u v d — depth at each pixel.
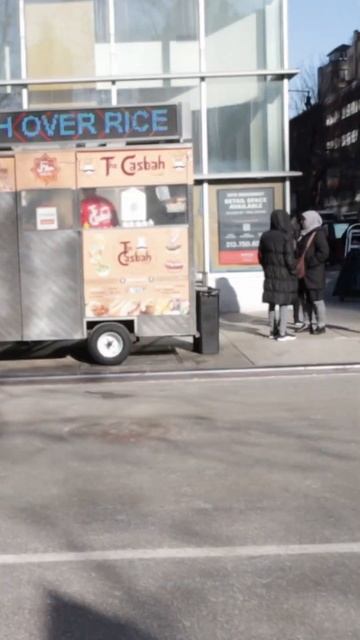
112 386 9.56
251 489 5.51
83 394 9.09
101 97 15.02
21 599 3.88
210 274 15.19
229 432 7.12
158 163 10.55
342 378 9.70
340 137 48.38
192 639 3.48
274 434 7.02
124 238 10.62
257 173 14.95
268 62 15.12
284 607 3.76
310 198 49.38
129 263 10.66
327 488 5.51
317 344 11.84
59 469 6.09
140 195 10.60
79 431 7.28
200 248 15.16
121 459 6.33
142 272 10.67
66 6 14.96
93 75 15.03
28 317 10.67
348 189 48.22
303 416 7.69
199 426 7.38
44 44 15.00
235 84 15.11
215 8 15.07
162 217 10.62
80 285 10.66
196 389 9.23
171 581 4.06
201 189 15.09
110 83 14.99
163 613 3.72
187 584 4.02
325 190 49.12
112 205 10.60
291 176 15.04
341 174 48.28
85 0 14.96
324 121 48.81
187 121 11.16
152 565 4.26
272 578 4.07
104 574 4.16
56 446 6.77
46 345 12.66
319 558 4.32
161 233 10.63
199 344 11.42
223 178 14.97
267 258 11.95
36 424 7.60
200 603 3.82
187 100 15.10
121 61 15.10
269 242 11.87
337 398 8.52
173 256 10.66
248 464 6.12
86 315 10.68
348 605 3.77
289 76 15.11
